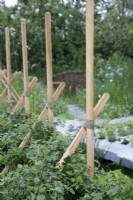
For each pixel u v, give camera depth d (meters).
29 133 3.66
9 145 3.64
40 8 12.92
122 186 2.49
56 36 13.77
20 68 12.80
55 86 10.84
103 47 12.67
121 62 11.27
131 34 10.30
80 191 2.64
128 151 4.17
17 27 12.59
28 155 3.00
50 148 3.09
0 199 2.54
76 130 4.78
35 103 6.89
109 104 7.64
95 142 4.47
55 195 2.41
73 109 8.59
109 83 9.52
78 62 13.90
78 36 14.19
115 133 4.91
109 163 4.12
